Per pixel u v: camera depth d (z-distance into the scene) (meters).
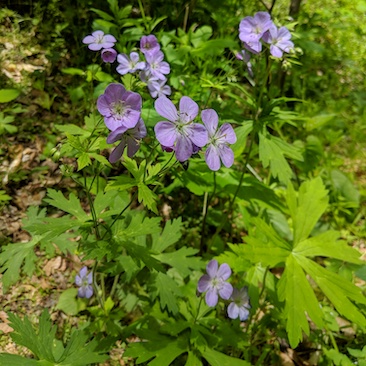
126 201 0.37
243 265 0.37
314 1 0.94
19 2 0.66
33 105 0.55
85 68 0.62
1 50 0.61
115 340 0.34
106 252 0.28
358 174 0.62
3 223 0.44
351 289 0.33
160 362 0.32
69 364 0.28
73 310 0.39
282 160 0.39
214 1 0.67
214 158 0.26
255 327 0.38
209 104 0.45
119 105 0.24
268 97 0.44
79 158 0.26
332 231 0.36
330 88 0.74
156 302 0.36
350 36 0.87
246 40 0.36
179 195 0.50
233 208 0.50
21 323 0.28
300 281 0.33
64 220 0.29
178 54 0.48
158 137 0.24
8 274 0.31
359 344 0.39
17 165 0.49
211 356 0.33
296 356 0.39
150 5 0.66
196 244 0.47
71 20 0.66
